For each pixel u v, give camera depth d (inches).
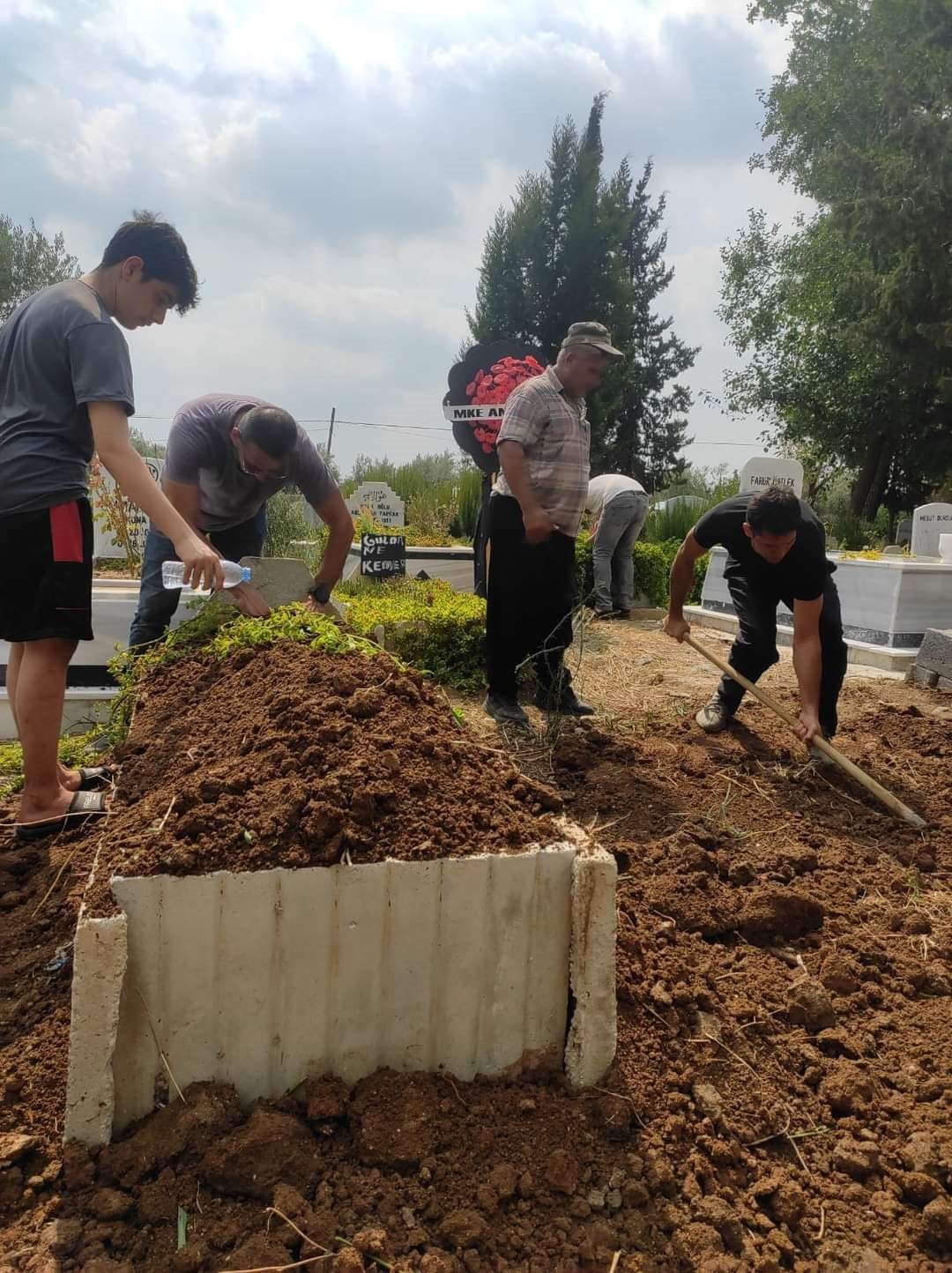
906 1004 99.0
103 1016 69.2
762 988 98.8
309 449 154.9
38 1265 62.5
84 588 112.4
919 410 836.6
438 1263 63.4
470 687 221.0
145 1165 69.4
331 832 76.3
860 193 781.3
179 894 71.6
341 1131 75.7
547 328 780.6
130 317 116.9
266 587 160.6
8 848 119.2
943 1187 74.9
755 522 148.9
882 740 186.1
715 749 176.1
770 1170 76.6
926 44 807.1
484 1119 76.7
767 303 1015.0
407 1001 77.9
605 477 350.6
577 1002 79.5
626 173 825.5
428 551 419.8
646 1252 67.6
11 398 110.3
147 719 120.5
